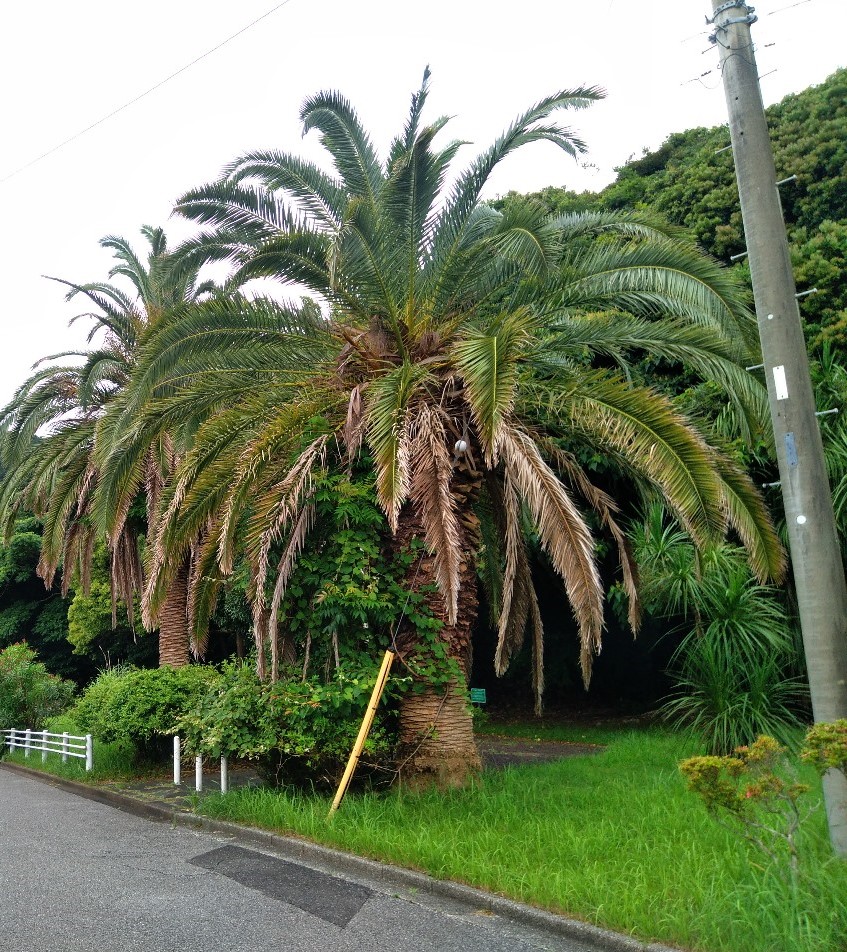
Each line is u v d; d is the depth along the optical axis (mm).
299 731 8820
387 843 6930
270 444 9477
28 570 30328
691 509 8156
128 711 12453
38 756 16109
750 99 6805
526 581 10984
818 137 18609
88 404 16438
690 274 8922
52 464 17219
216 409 11281
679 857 6141
